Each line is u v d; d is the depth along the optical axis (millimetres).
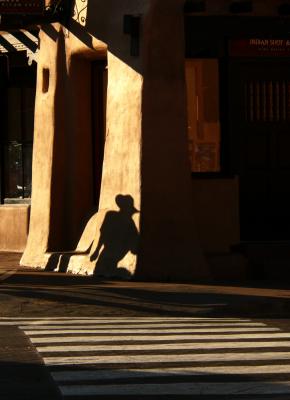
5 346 14703
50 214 27312
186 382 11953
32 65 30328
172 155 23641
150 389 11547
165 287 22047
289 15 24750
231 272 23984
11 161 31859
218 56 25562
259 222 26094
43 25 28016
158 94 23562
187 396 11211
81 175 27062
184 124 23766
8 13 25719
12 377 12344
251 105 26031
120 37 24391
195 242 23641
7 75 31453
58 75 27359
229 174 25734
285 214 26344
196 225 23906
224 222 24531
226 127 25781
